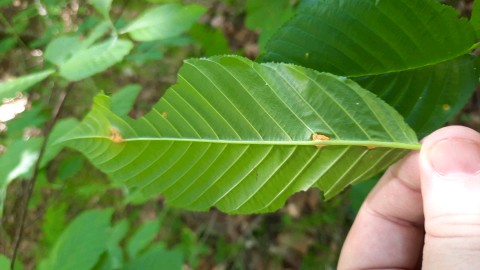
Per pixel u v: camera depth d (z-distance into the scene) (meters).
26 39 0.42
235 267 0.41
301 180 0.13
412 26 0.13
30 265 0.39
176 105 0.13
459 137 0.13
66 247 0.18
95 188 0.31
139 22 0.19
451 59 0.13
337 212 0.37
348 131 0.12
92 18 0.29
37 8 0.35
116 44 0.18
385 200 0.17
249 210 0.14
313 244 0.39
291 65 0.12
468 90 0.13
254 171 0.13
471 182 0.12
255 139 0.13
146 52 0.28
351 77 0.13
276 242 0.40
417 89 0.13
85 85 0.43
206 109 0.13
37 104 0.31
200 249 0.41
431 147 0.13
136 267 0.21
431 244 0.13
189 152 0.13
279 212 0.41
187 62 0.13
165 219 0.44
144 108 0.46
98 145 0.13
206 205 0.14
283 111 0.13
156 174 0.13
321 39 0.13
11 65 0.44
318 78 0.12
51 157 0.21
